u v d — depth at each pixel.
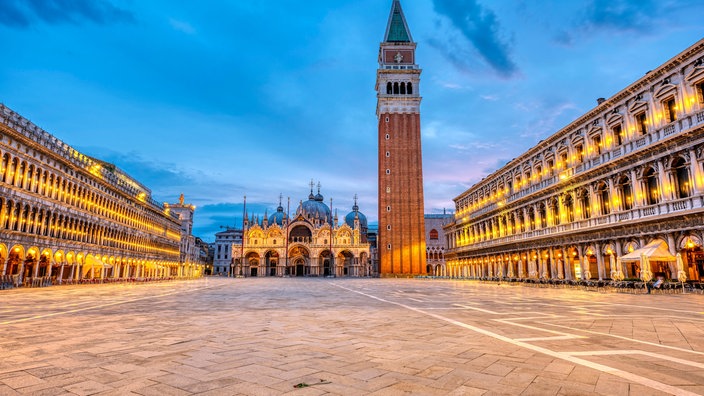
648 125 39.22
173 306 22.89
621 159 41.12
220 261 181.75
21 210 45.81
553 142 55.81
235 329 14.04
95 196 64.56
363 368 8.61
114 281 62.50
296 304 24.59
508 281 57.19
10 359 9.31
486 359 9.40
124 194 75.06
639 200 39.50
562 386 7.31
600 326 14.51
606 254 44.12
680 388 7.16
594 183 46.28
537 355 9.80
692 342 11.44
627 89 41.38
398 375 8.06
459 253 92.19
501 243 68.94
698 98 34.16
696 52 34.12
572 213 51.06
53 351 10.20
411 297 30.69
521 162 64.75
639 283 33.69
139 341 11.65
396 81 110.38
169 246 106.19
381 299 28.81
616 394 6.84
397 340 11.85
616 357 9.57
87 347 10.73
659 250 34.12
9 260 44.69
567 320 16.17
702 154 33.12
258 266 140.62
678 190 35.69
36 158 48.69
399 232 103.00
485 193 80.19
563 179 51.31
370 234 186.25
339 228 141.38
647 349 10.47
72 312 19.30
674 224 34.88
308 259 143.62
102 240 66.50
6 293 34.28
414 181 105.38
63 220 54.78
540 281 47.56
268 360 9.32
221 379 7.77
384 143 107.06
